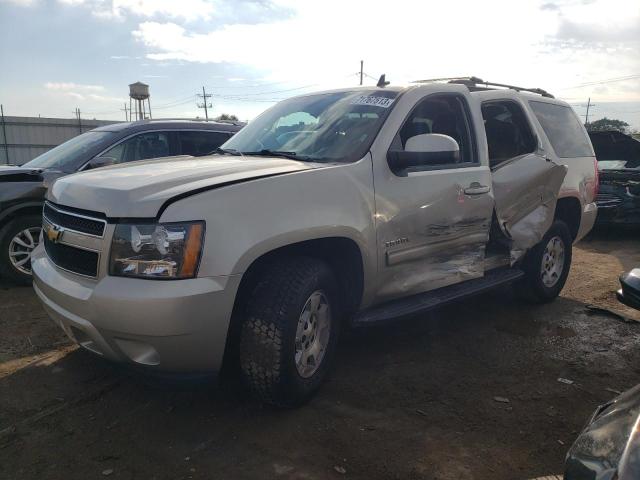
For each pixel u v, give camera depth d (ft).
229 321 9.25
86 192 9.89
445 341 14.71
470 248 14.10
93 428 10.11
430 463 9.15
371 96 13.41
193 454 9.34
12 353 13.23
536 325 16.16
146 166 11.41
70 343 13.87
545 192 16.17
